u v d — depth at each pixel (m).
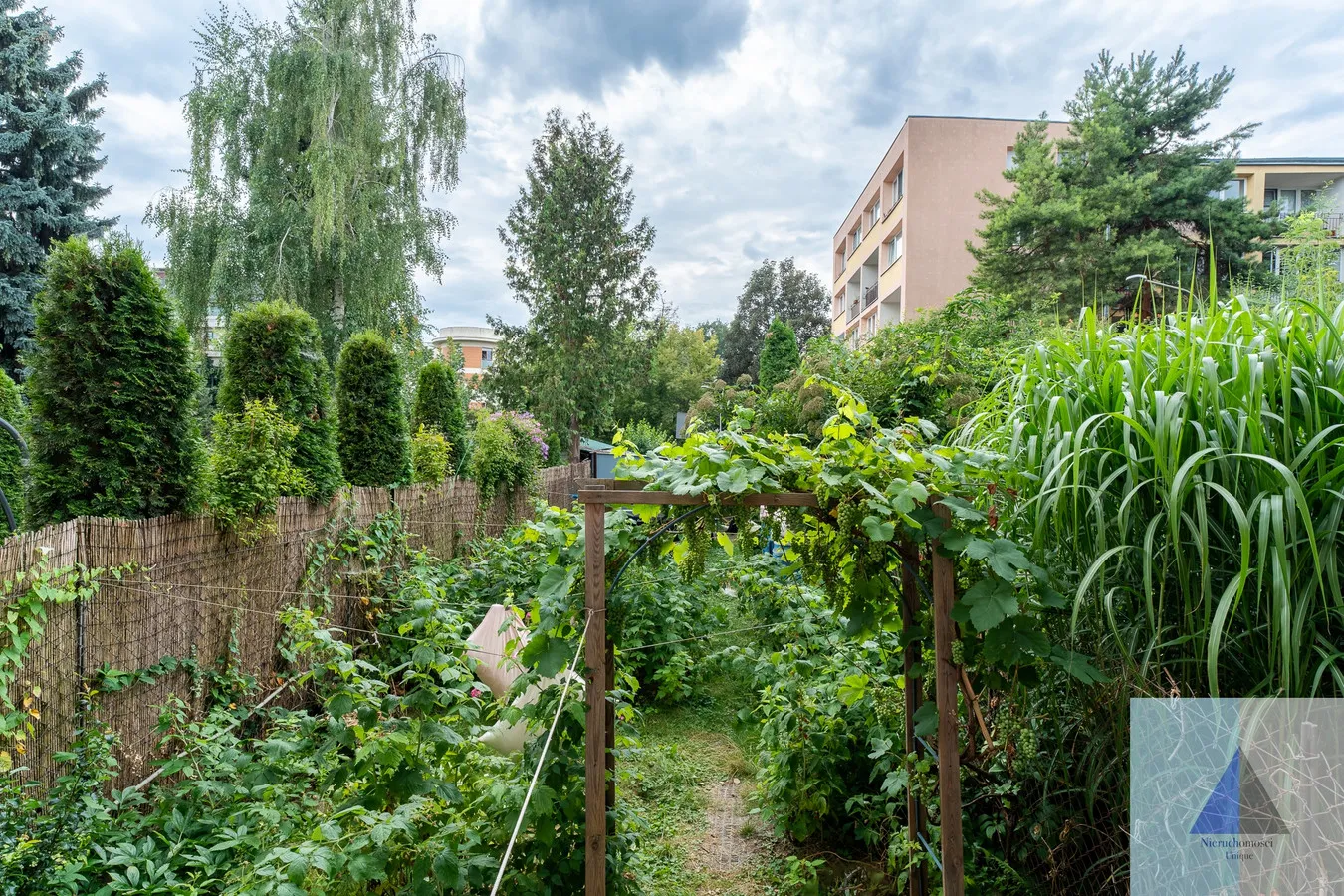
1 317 15.91
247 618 3.82
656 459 2.23
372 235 13.02
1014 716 2.17
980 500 2.20
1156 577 1.90
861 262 24.81
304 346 4.81
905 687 2.47
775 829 3.04
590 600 2.04
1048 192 12.98
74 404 3.13
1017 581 2.05
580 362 17.06
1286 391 1.77
